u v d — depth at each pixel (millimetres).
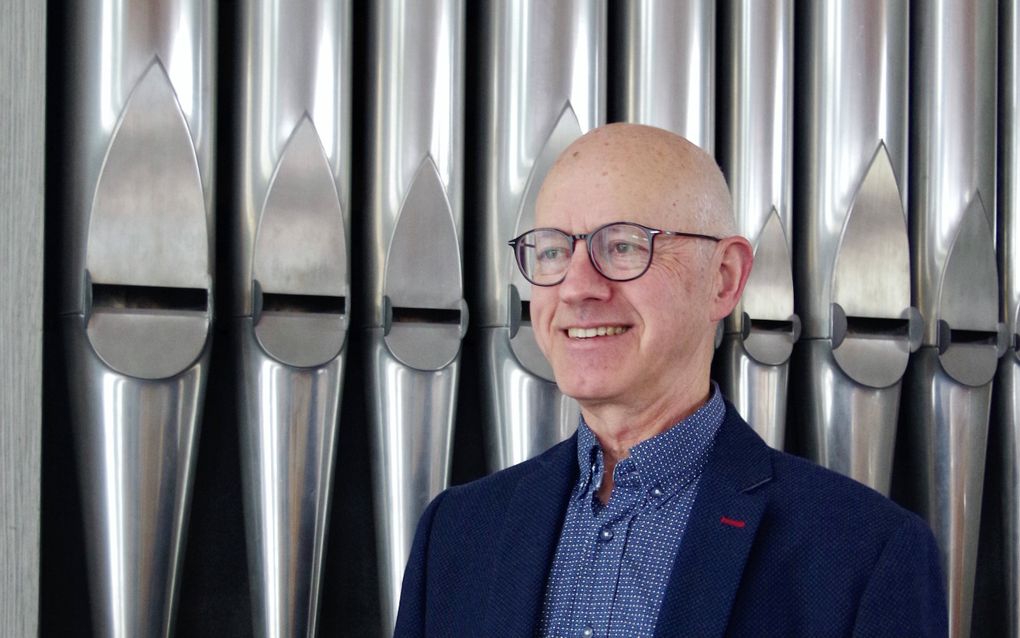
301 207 2570
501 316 2762
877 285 2965
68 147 2471
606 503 1542
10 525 2258
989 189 3125
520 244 1599
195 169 2461
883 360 2938
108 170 2418
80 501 2459
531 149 2785
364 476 2877
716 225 1565
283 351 2541
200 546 2758
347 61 2668
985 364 3043
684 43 2951
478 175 2852
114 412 2420
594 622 1444
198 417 2508
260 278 2529
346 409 2854
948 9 3152
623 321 1510
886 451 2961
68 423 2574
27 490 2271
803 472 1492
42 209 2314
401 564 2631
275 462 2547
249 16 2629
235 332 2598
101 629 2424
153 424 2439
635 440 1560
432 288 2652
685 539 1427
